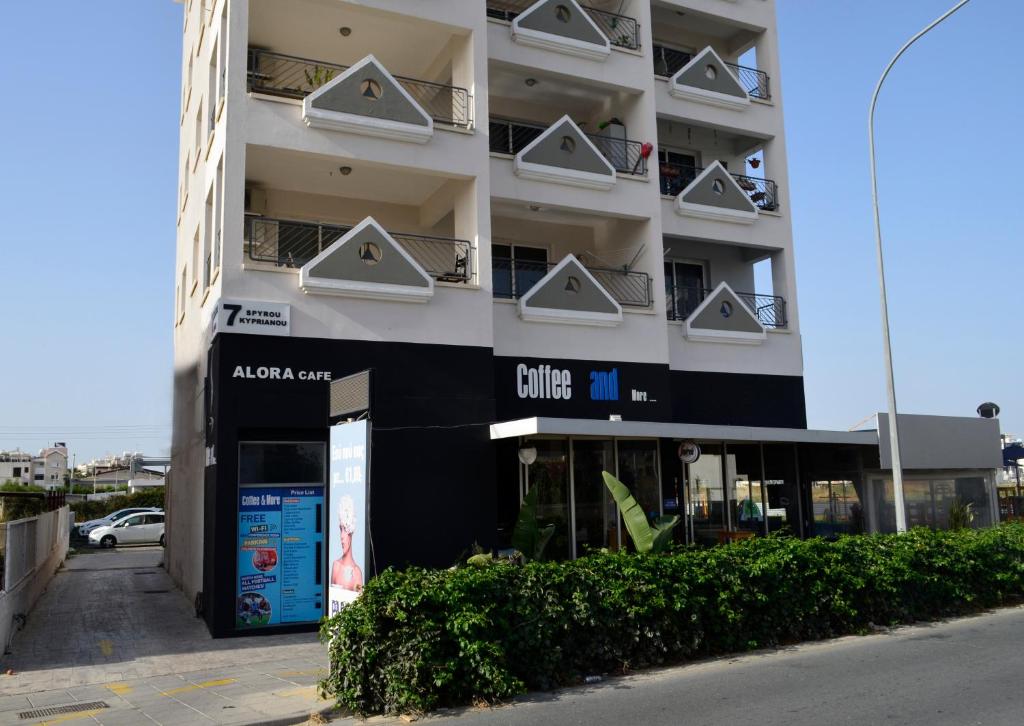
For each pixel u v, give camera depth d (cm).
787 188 2188
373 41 1691
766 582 1108
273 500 1367
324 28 1634
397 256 1484
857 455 1933
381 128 1516
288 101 1462
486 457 1520
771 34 2241
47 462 10869
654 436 1548
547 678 894
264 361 1372
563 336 1744
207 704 883
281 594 1352
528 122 2039
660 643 984
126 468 9650
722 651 1060
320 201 1734
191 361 1834
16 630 1307
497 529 1555
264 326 1377
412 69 1819
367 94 1514
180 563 1944
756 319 2050
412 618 840
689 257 2181
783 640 1134
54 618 1484
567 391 1725
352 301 1452
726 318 2009
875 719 731
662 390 1836
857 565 1216
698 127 2222
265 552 1350
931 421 1967
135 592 1855
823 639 1151
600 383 1766
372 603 847
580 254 2025
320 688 865
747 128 2162
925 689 838
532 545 1262
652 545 1170
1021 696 800
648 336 1845
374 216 1778
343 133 1498
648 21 1995
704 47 2297
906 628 1228
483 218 1599
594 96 1995
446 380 1510
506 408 1656
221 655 1156
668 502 1792
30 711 866
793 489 2027
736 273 2238
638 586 994
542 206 1806
